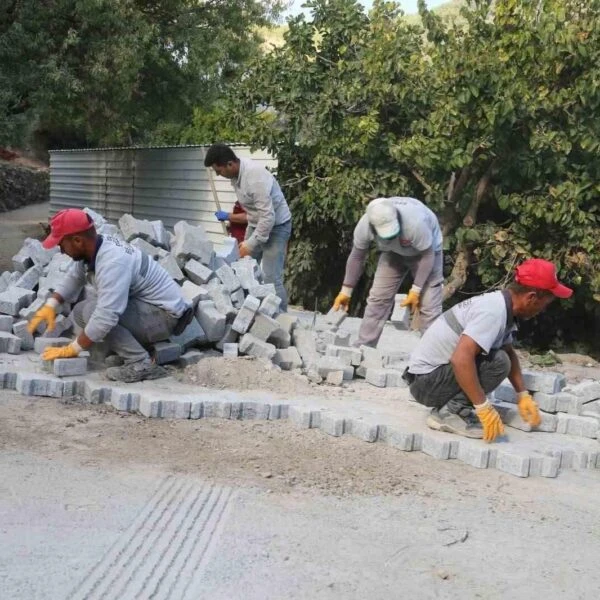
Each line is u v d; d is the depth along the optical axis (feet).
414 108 34.68
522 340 39.34
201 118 66.33
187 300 19.86
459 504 13.97
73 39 46.44
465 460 16.20
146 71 57.11
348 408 18.31
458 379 15.84
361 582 10.80
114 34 48.93
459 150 32.58
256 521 12.42
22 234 69.36
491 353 16.20
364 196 34.94
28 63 45.21
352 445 16.52
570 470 16.60
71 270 18.81
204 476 14.10
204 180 50.47
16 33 43.98
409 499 13.98
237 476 14.25
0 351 19.63
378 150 35.06
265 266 24.67
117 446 15.23
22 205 88.94
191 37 55.16
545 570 11.71
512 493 14.78
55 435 15.46
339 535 12.23
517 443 16.97
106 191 65.00
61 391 17.66
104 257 17.48
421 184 36.09
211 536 11.75
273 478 14.35
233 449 15.67
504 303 15.60
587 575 11.67
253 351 20.70
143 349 18.99
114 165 63.21
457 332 16.15
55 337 20.47
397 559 11.60
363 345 22.59
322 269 42.14
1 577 9.96
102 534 11.46
